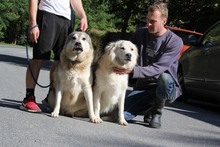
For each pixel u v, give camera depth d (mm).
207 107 8633
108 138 4445
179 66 9086
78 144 4082
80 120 5336
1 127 4566
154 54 5449
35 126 4723
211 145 4617
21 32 53750
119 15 18422
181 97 9117
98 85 5246
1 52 25547
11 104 6098
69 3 5789
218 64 7488
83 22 5812
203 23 16812
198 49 8383
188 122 6219
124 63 5066
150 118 5680
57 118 5277
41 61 5660
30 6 5410
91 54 5203
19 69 13203
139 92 5652
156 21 5309
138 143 4344
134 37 5684
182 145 4465
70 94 5273
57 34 5625
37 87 8750
